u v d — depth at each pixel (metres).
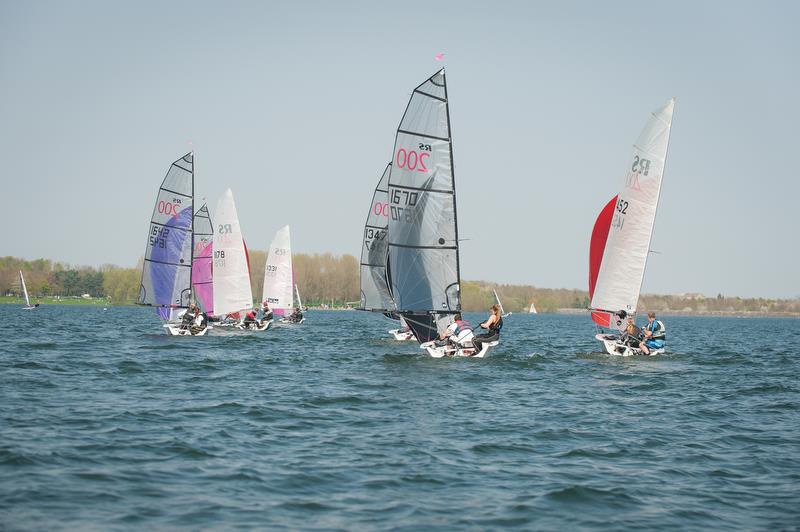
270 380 62.94
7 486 29.75
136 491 29.75
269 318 141.50
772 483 33.09
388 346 105.69
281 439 39.50
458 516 27.94
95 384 57.94
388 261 80.12
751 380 69.69
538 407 51.59
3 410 45.28
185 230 105.06
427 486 31.56
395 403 51.66
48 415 44.12
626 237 81.69
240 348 95.75
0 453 34.19
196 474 32.38
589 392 59.34
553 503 29.69
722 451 39.12
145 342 102.31
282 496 29.67
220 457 35.31
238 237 120.44
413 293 77.94
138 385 57.97
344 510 28.25
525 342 125.69
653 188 80.00
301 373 68.44
